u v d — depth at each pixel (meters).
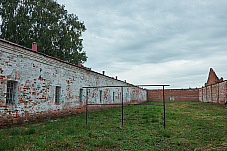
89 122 10.18
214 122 10.45
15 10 19.88
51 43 22.14
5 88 8.81
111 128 8.57
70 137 6.71
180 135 7.29
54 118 12.48
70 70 14.90
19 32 19.58
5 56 8.88
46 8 22.56
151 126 9.16
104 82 22.59
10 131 7.59
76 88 15.69
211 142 6.27
